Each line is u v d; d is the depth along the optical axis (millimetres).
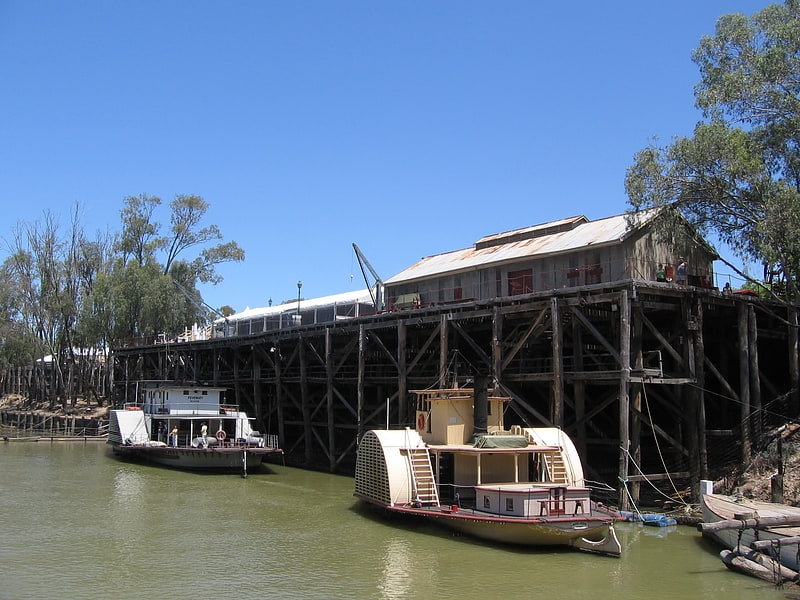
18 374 101000
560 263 34344
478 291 38656
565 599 16031
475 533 21453
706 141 28953
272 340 45469
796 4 29359
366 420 35906
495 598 16172
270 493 31562
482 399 24891
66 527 24156
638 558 19438
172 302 69000
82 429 65500
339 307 50750
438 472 24078
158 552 20594
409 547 20891
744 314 29422
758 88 28875
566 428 27297
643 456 33031
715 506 21438
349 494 31297
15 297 80250
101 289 68625
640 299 26844
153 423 43312
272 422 53188
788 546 17781
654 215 31359
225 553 20453
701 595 16281
